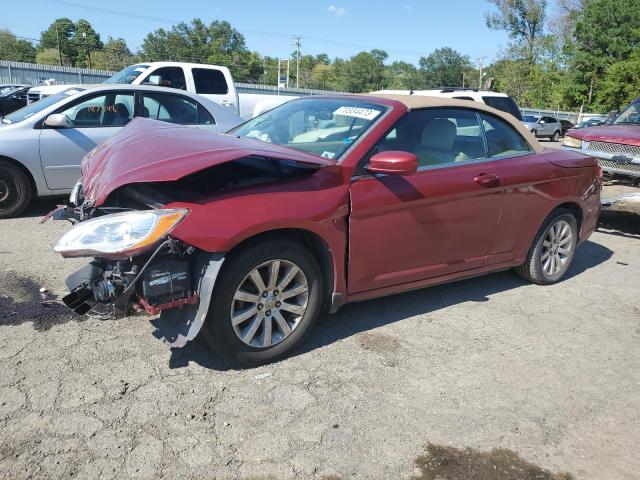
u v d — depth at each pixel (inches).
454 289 195.6
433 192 152.5
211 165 115.2
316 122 163.6
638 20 1788.9
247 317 128.3
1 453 99.0
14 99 640.4
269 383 127.3
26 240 225.6
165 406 115.9
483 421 119.3
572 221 203.5
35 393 117.0
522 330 165.3
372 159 136.1
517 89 2396.7
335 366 136.9
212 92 450.9
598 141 313.0
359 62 4360.2
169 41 3735.2
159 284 116.4
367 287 147.9
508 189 173.2
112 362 131.6
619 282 216.4
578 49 1899.6
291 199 128.2
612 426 121.0
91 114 279.1
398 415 119.0
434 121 161.0
